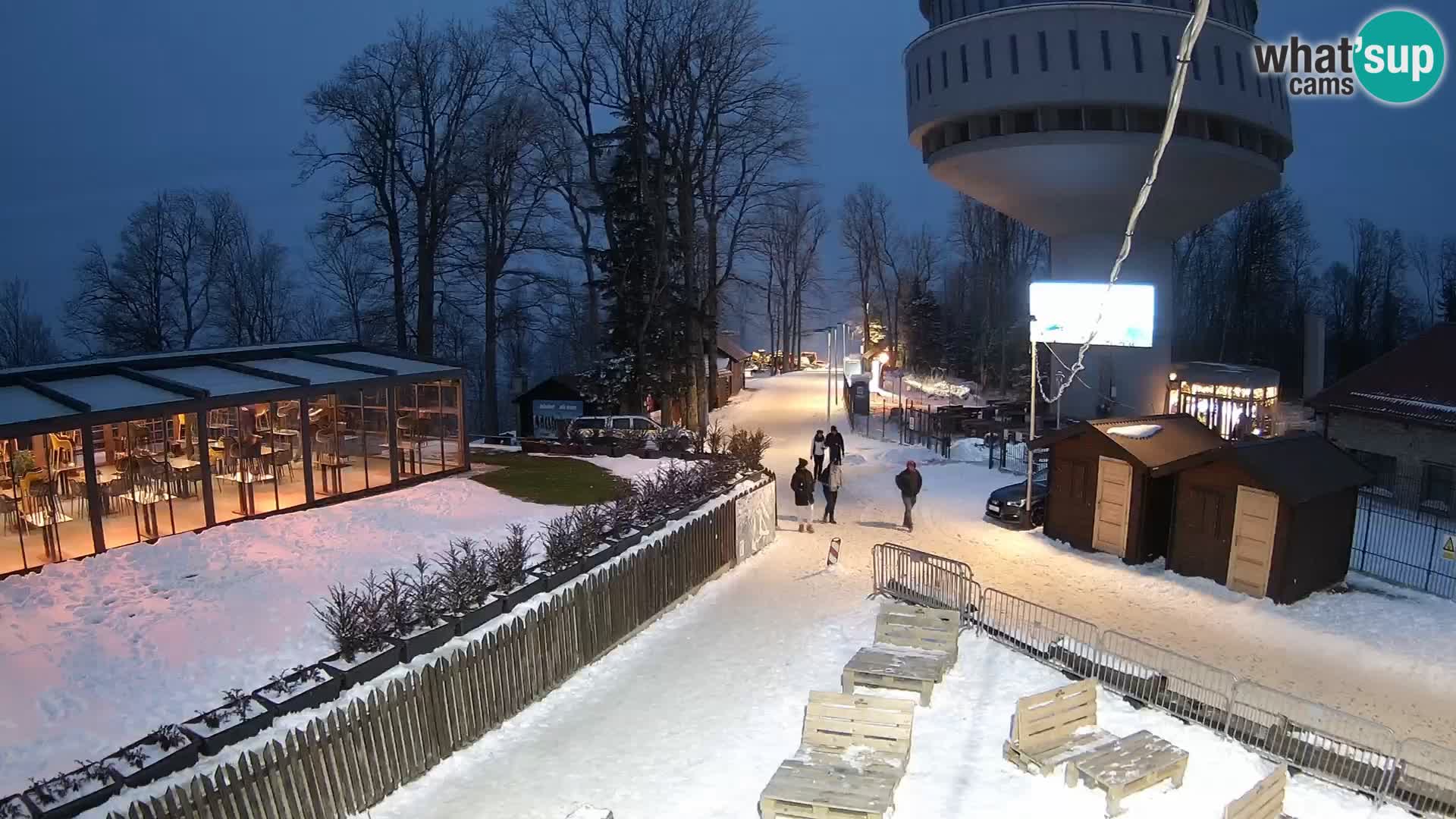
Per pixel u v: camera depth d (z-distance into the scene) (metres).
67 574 15.49
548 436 41.16
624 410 42.69
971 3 42.00
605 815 9.33
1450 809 10.28
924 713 13.41
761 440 34.59
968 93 40.41
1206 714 12.64
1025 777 11.34
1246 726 12.15
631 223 41.94
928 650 15.24
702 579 19.98
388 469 24.94
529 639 13.70
